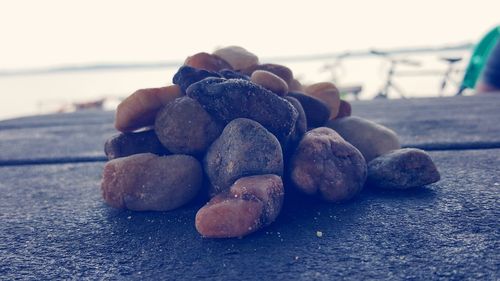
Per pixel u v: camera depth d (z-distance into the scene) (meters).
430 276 0.09
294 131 0.15
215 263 0.10
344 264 0.10
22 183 0.20
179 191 0.14
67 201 0.17
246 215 0.11
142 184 0.14
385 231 0.11
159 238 0.12
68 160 0.26
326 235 0.11
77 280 0.10
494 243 0.10
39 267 0.11
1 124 0.53
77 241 0.12
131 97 0.15
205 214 0.11
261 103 0.14
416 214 0.13
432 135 0.28
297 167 0.14
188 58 0.17
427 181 0.15
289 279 0.09
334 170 0.14
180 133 0.14
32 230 0.13
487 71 0.72
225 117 0.14
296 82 0.19
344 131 0.17
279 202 0.12
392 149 0.17
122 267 0.10
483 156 0.20
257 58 0.18
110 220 0.14
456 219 0.12
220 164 0.13
